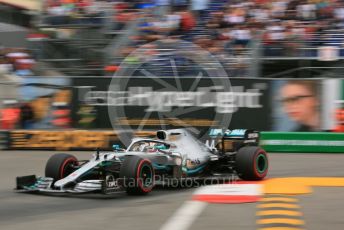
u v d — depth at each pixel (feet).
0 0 211.20
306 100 156.87
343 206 80.28
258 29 176.24
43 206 81.20
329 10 176.55
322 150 152.25
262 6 180.86
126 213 75.61
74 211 77.25
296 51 169.27
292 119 157.58
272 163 132.05
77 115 166.09
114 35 185.06
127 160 87.45
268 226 67.82
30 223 70.33
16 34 198.08
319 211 76.79
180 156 97.14
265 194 89.61
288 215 74.08
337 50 166.61
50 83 167.02
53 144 163.43
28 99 168.14
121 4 189.57
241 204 81.66
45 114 167.43
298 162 133.80
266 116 158.51
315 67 168.35
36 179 93.86
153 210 77.51
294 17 177.78
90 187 83.15
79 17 188.03
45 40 185.78
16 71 181.27
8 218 73.61
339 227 67.46
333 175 112.88
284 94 157.69
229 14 181.27
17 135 165.37
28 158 146.20
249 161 100.37
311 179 106.52
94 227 67.46
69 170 92.22
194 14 184.03
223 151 109.60
